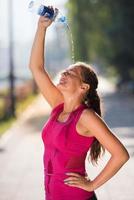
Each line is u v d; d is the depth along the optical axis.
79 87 5.11
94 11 62.25
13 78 35.22
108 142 4.88
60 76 5.18
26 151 18.88
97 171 14.22
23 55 88.19
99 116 4.98
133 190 11.97
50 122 5.09
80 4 63.41
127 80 64.44
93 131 4.91
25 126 28.56
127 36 51.47
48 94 5.61
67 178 4.95
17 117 33.56
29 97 51.38
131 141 20.33
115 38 52.06
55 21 5.54
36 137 23.20
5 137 23.50
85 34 67.44
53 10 5.48
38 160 16.72
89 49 78.12
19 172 14.64
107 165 4.90
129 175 13.60
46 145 5.07
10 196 11.70
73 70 5.13
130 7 51.03
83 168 5.02
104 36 59.91
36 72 5.62
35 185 12.82
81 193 4.96
